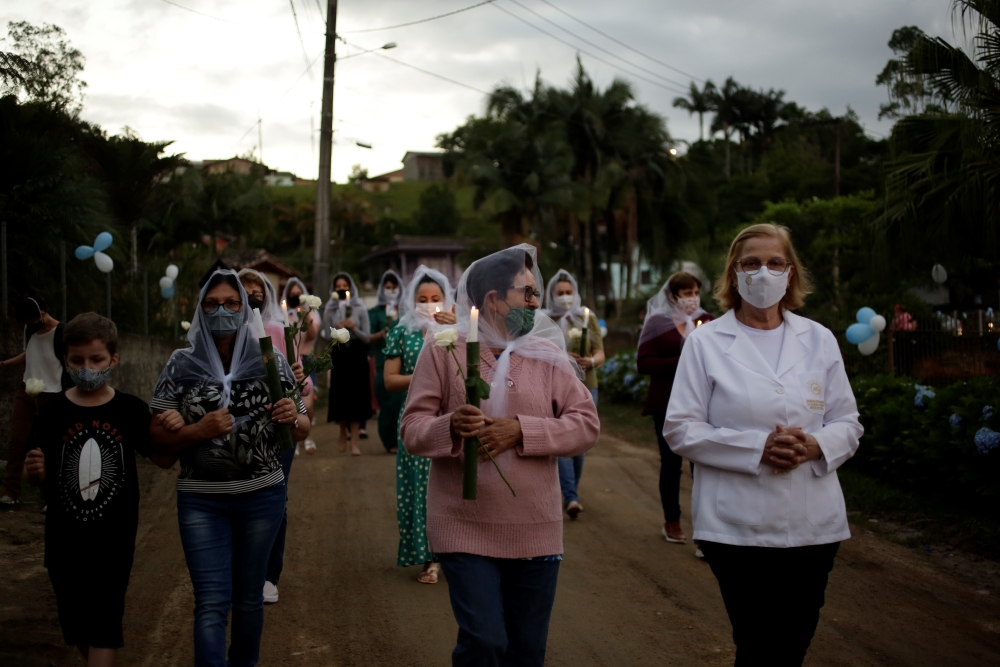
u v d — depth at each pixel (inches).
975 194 371.6
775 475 126.2
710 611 199.0
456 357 131.5
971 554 240.5
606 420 542.0
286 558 237.5
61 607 132.1
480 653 118.6
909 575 225.0
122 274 471.8
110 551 133.0
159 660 165.8
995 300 691.4
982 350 408.8
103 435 134.9
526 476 126.3
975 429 261.9
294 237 2438.5
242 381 143.9
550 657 171.3
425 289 227.6
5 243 344.8
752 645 127.9
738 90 2792.8
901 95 387.5
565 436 126.6
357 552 243.9
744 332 135.3
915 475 296.8
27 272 368.5
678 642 179.6
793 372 131.2
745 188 1662.2
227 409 139.6
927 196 396.5
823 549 127.8
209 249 1095.6
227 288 143.7
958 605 202.8
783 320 136.9
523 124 1539.1
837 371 133.5
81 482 132.5
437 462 129.9
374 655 170.2
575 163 1551.4
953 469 272.8
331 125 730.8
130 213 598.2
